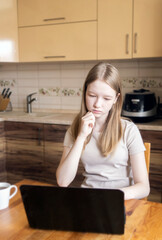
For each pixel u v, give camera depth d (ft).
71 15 8.11
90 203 2.56
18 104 10.75
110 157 4.07
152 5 7.06
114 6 7.52
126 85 8.94
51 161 8.42
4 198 3.21
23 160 8.94
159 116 8.16
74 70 9.59
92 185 4.11
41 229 2.78
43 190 2.61
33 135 8.59
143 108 7.36
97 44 7.91
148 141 7.01
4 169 9.31
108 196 2.49
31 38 8.87
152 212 3.09
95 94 3.64
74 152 3.81
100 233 2.69
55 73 9.93
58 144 8.19
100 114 3.73
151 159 7.04
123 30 7.51
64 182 3.81
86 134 3.79
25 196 2.68
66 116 8.98
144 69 8.60
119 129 4.13
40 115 9.37
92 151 4.15
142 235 2.64
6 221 2.95
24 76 10.50
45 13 8.50
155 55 7.22
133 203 3.31
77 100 9.70
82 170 7.79
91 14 7.85
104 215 2.59
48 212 2.69
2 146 9.11
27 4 8.74
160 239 2.57
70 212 2.65
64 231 2.74
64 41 8.35
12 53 9.04
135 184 3.73
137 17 7.29
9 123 8.97
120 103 4.06
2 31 8.71
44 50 8.71
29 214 2.75
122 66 8.91
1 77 10.98
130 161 4.12
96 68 3.73
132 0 7.29
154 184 7.10
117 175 4.12
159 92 8.50
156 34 7.13
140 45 7.38
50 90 10.11
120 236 2.62
